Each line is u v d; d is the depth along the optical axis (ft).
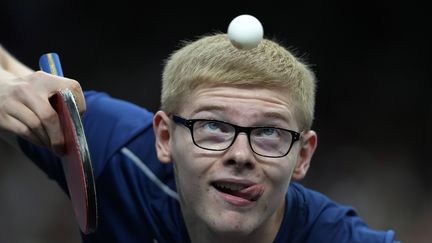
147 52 65.92
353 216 16.05
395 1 67.62
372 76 66.74
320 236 15.25
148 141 16.44
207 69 13.29
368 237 15.11
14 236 45.96
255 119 13.12
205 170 13.29
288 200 15.19
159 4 66.69
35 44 63.05
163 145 14.62
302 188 16.08
